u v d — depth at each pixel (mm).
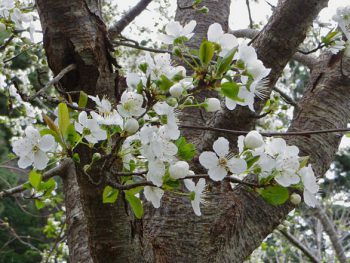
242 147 340
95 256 389
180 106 330
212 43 319
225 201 503
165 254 480
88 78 389
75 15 390
